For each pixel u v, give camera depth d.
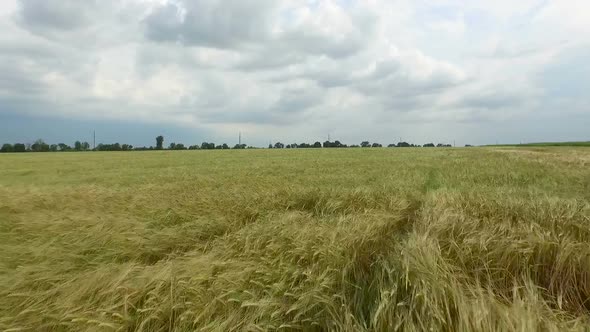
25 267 3.24
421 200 6.18
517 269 2.88
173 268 2.89
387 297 2.25
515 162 16.08
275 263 3.06
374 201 5.92
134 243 4.06
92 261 3.69
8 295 2.67
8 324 2.45
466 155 25.55
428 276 2.34
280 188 7.45
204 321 2.31
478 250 3.04
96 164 26.94
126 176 15.73
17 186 10.83
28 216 5.63
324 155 31.80
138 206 6.51
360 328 2.14
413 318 2.14
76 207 6.88
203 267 2.96
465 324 1.94
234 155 36.84
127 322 2.33
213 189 8.84
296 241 3.37
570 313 2.49
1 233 4.80
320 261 2.96
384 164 17.44
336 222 4.29
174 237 4.37
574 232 3.44
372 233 3.60
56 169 22.53
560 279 2.78
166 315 2.40
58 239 4.42
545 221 3.73
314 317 2.30
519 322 1.94
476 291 2.40
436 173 12.08
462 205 4.83
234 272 2.82
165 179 13.50
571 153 27.20
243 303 2.30
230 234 4.17
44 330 2.38
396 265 2.59
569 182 8.68
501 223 3.75
